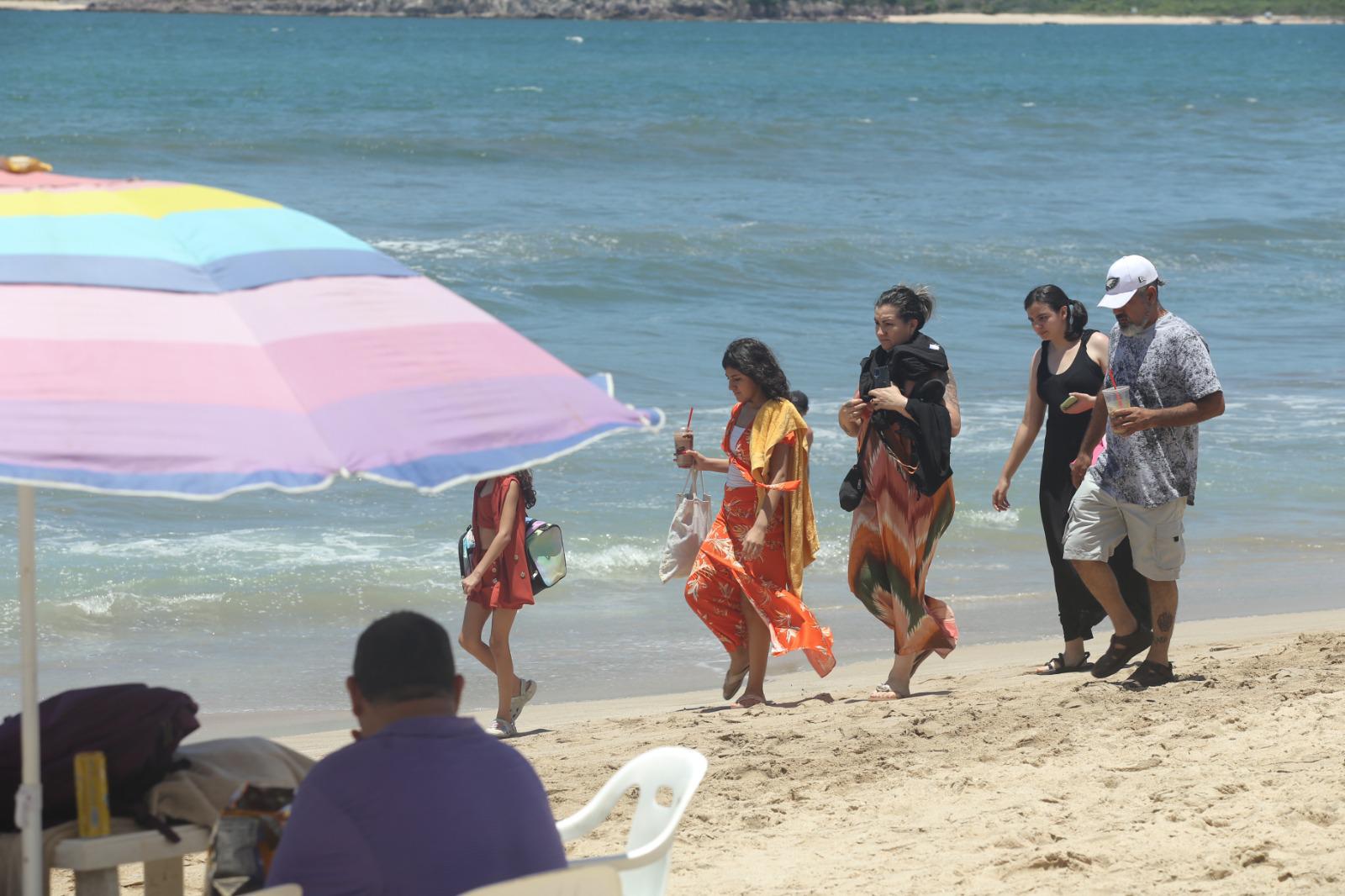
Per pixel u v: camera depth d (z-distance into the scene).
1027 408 19.20
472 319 7.36
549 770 15.83
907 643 18.17
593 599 27.78
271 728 20.73
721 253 68.81
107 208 7.43
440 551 30.14
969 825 12.48
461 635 18.73
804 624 18.23
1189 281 70.31
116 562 28.41
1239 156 133.12
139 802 8.39
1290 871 10.62
